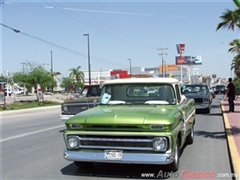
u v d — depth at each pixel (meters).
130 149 5.83
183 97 8.20
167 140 5.69
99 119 6.00
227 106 23.31
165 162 5.64
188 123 8.49
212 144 9.84
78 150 6.15
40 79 34.97
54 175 6.75
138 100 7.34
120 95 7.48
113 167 7.16
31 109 28.06
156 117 5.84
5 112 25.14
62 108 12.50
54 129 14.13
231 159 7.43
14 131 14.07
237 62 26.03
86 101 12.16
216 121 15.66
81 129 6.13
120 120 5.85
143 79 7.54
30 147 9.97
